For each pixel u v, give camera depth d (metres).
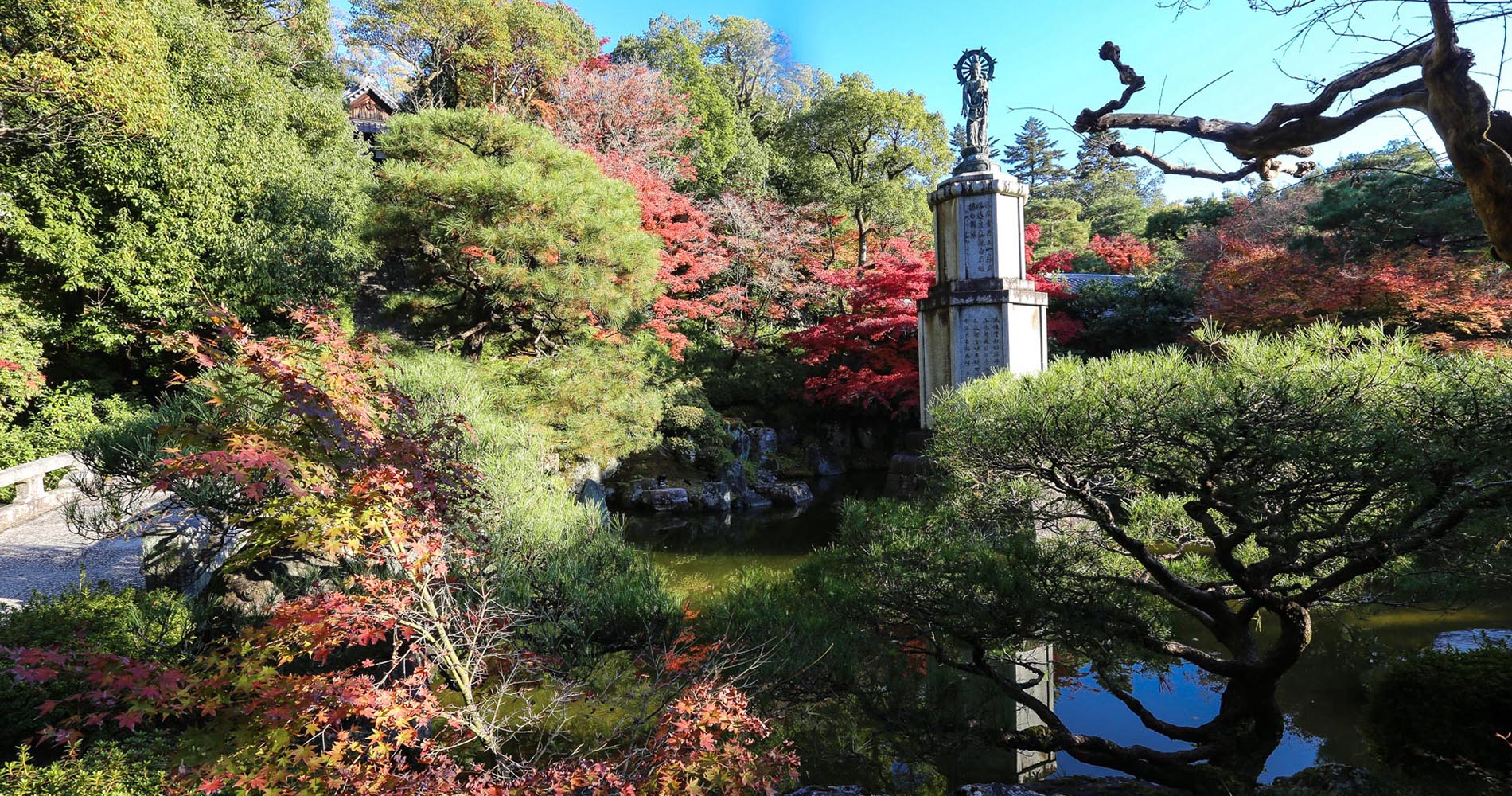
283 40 16.91
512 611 4.05
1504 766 4.38
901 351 17.64
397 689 2.72
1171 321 16.94
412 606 3.22
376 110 25.66
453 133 10.82
